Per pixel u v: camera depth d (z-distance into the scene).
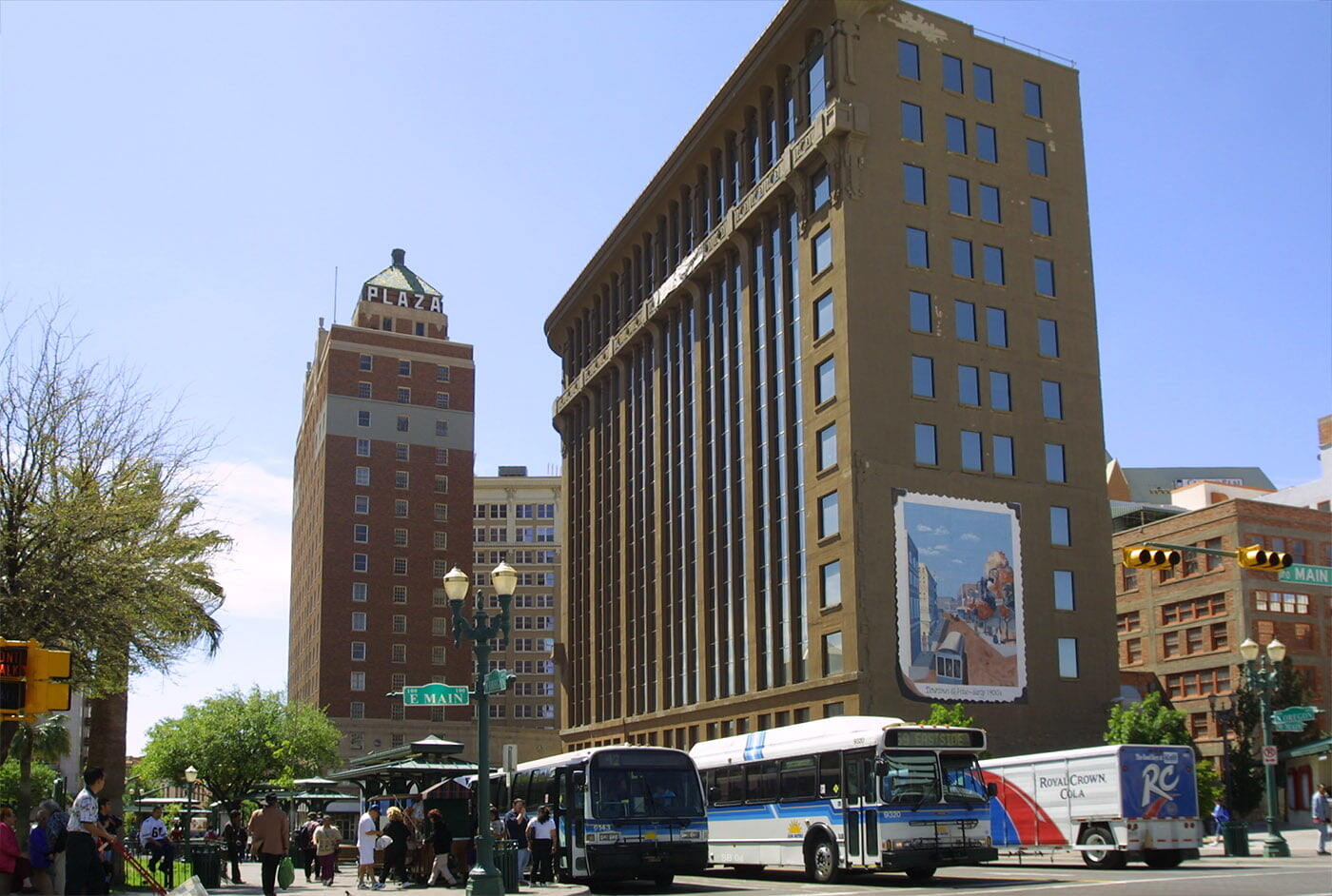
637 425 83.50
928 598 55.50
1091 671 59.03
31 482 30.22
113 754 39.44
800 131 62.25
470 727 129.75
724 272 70.56
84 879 20.53
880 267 58.06
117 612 29.84
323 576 129.38
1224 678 75.62
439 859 32.03
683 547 73.44
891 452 56.28
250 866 54.81
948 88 62.31
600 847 29.81
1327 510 95.00
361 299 147.00
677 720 71.88
